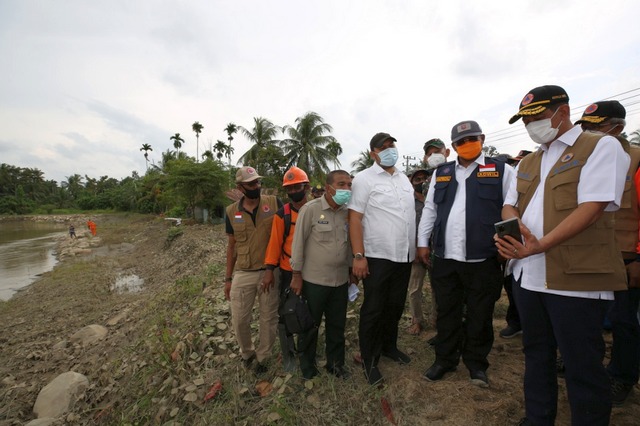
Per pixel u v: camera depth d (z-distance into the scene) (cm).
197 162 2634
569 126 191
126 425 304
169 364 369
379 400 261
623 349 240
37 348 682
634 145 253
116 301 973
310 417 255
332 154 3059
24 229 4331
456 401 254
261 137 3075
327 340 304
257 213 336
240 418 271
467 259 261
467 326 275
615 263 176
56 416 407
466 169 273
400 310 309
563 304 181
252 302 336
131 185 5741
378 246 285
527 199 206
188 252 1346
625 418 228
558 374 286
